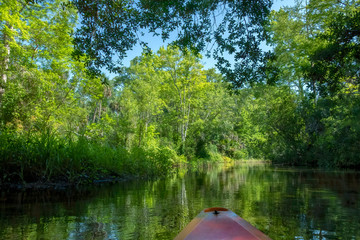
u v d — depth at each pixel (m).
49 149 6.65
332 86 8.82
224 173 12.55
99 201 4.33
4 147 6.15
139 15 5.68
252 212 3.53
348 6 14.34
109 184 7.05
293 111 21.11
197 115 30.98
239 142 42.03
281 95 21.78
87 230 2.63
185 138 27.36
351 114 15.23
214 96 31.47
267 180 8.39
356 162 15.43
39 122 10.33
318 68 8.57
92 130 14.73
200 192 5.51
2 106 10.04
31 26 12.44
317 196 4.93
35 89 11.46
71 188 6.02
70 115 14.84
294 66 19.80
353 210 3.64
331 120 16.94
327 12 15.45
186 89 28.48
